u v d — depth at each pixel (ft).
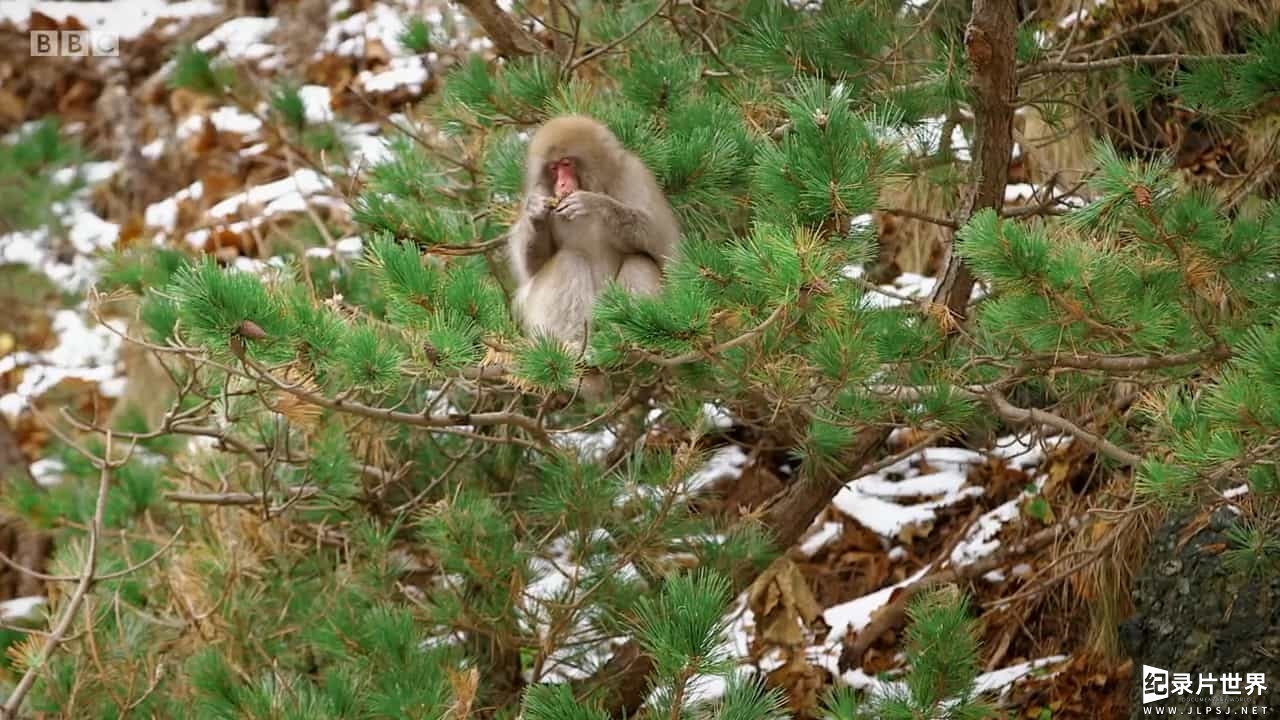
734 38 27.73
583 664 25.93
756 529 25.79
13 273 49.16
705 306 18.07
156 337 24.26
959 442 33.40
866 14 24.86
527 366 18.53
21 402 45.29
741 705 19.62
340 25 52.21
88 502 28.37
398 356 18.94
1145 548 27.81
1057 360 20.24
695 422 24.16
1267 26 27.14
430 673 22.41
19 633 26.58
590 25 29.76
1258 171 26.27
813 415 21.84
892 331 20.30
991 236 18.40
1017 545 30.17
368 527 25.75
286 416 21.06
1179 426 19.52
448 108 27.22
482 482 28.37
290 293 20.61
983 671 28.96
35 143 42.65
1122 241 21.25
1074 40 32.09
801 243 17.60
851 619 29.73
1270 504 21.59
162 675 24.93
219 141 51.31
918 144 25.38
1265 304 19.93
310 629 25.29
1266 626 22.95
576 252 22.99
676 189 23.58
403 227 24.68
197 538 28.76
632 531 24.16
